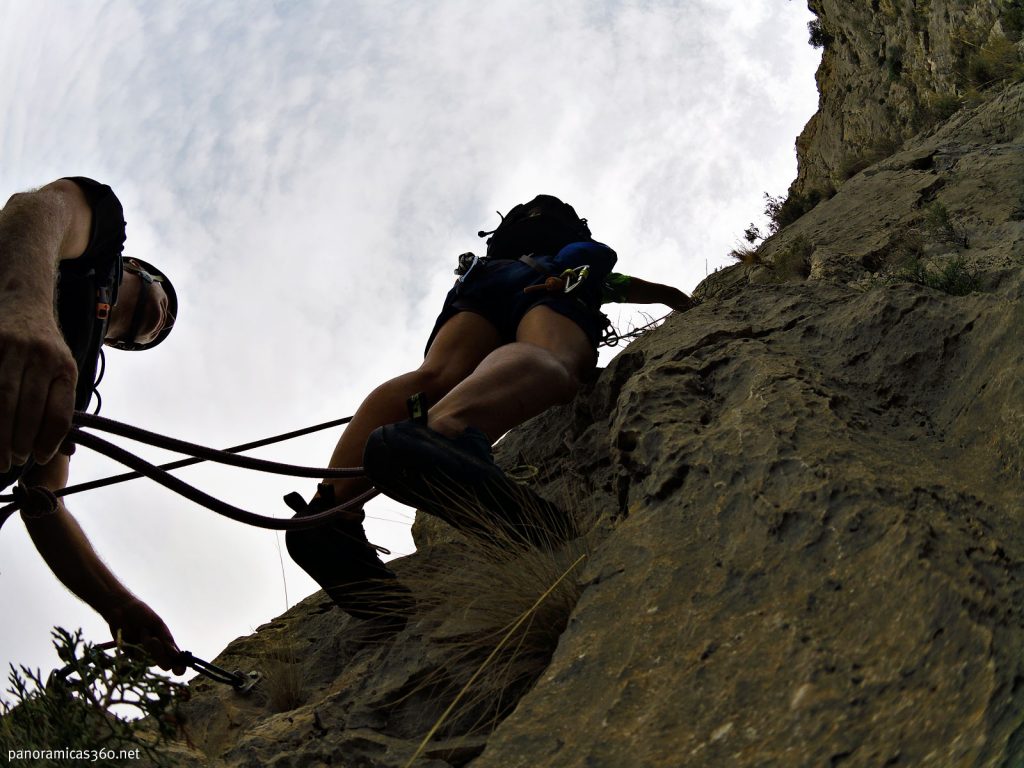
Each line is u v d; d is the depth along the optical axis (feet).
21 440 5.82
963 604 5.03
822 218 17.88
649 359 10.14
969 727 4.31
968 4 39.99
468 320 11.80
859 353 9.01
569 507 8.96
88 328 9.34
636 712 5.54
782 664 5.33
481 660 7.59
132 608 9.34
